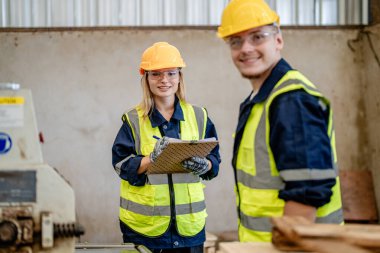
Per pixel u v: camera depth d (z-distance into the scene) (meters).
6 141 1.53
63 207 1.51
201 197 2.77
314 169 1.47
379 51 4.32
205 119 2.86
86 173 4.40
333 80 4.55
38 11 4.42
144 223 2.64
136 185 2.61
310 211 1.48
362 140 4.57
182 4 4.52
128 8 4.48
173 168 2.56
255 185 1.65
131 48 4.41
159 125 2.72
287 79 1.61
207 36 4.46
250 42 1.65
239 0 1.67
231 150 4.47
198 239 2.74
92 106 4.41
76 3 4.45
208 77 4.46
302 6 4.59
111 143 4.41
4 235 1.47
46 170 1.51
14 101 1.55
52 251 1.51
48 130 4.38
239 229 1.78
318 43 4.54
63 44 4.38
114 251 2.04
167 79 2.70
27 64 4.36
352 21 4.60
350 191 4.42
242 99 4.48
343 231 1.31
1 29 4.34
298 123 1.50
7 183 1.50
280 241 1.38
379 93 4.34
